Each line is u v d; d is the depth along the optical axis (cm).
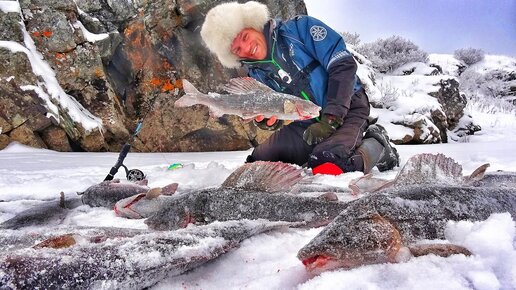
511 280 139
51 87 922
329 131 452
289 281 154
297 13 1187
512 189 214
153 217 259
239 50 486
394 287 138
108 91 1000
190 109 1020
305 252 156
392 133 1223
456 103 1507
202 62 1051
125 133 1011
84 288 142
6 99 880
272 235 217
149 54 1041
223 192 255
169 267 162
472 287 136
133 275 152
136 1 1047
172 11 1039
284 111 346
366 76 1395
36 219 299
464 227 179
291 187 266
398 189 200
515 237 168
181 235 179
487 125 1689
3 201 382
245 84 359
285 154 563
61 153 877
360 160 482
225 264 181
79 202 355
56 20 967
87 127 942
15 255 146
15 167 609
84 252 153
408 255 156
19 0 959
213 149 1048
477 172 248
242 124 1048
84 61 980
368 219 163
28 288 134
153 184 431
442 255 156
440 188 202
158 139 1024
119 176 526
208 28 491
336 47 477
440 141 1289
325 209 240
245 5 483
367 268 151
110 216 311
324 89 493
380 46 1805
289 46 485
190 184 416
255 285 153
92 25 1021
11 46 889
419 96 1436
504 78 2341
